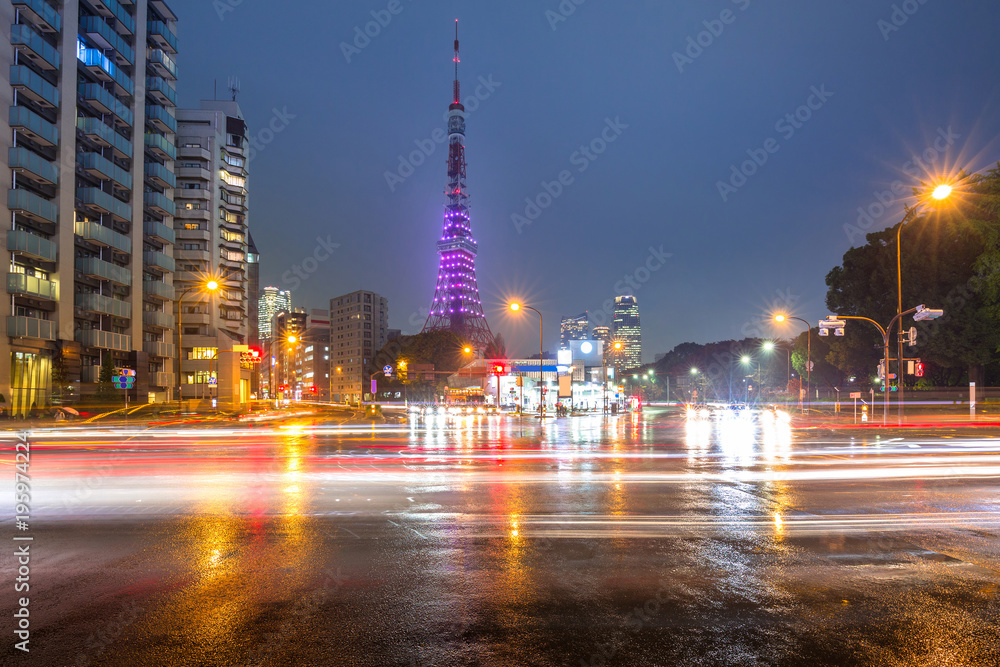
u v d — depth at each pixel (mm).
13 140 38000
